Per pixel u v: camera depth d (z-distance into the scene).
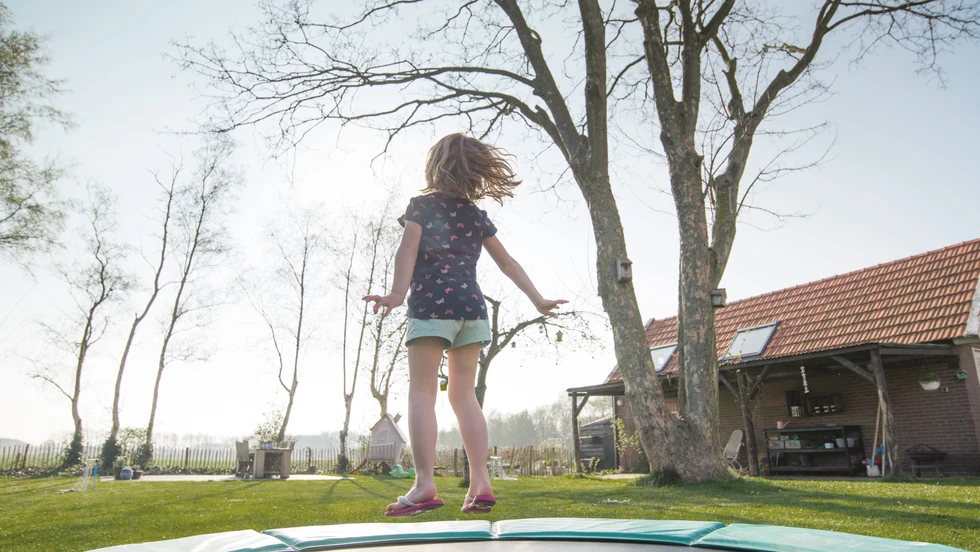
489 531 1.95
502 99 11.32
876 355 10.32
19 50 14.99
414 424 1.97
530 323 11.62
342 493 9.77
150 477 17.77
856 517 4.84
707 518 4.92
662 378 13.72
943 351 10.84
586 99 9.70
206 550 1.70
